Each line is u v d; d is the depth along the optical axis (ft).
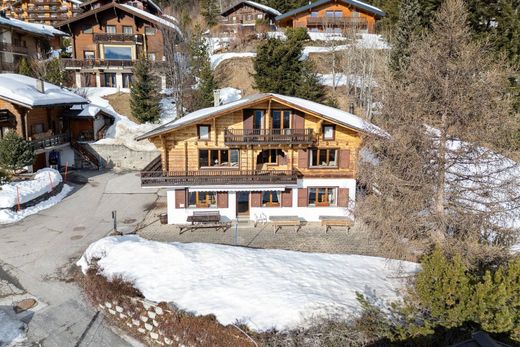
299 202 90.27
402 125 55.16
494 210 51.52
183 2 316.81
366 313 47.09
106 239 73.67
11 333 52.13
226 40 211.61
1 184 100.07
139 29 186.29
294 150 88.89
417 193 54.44
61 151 138.00
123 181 124.77
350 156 89.10
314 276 60.70
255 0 258.57
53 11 283.18
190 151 87.66
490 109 51.19
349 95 152.97
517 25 129.18
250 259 66.59
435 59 54.19
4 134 116.78
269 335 45.70
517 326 34.76
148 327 53.72
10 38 177.27
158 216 94.17
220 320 49.29
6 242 79.15
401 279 59.67
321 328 46.01
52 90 137.08
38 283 64.49
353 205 82.74
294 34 179.32
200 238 81.15
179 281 58.65
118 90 174.50
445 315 37.96
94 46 184.03
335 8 199.31
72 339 52.08
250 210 89.97
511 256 50.49
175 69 163.43
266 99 81.20
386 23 192.65
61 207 100.32
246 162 88.89
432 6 148.66
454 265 39.04
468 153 52.85
